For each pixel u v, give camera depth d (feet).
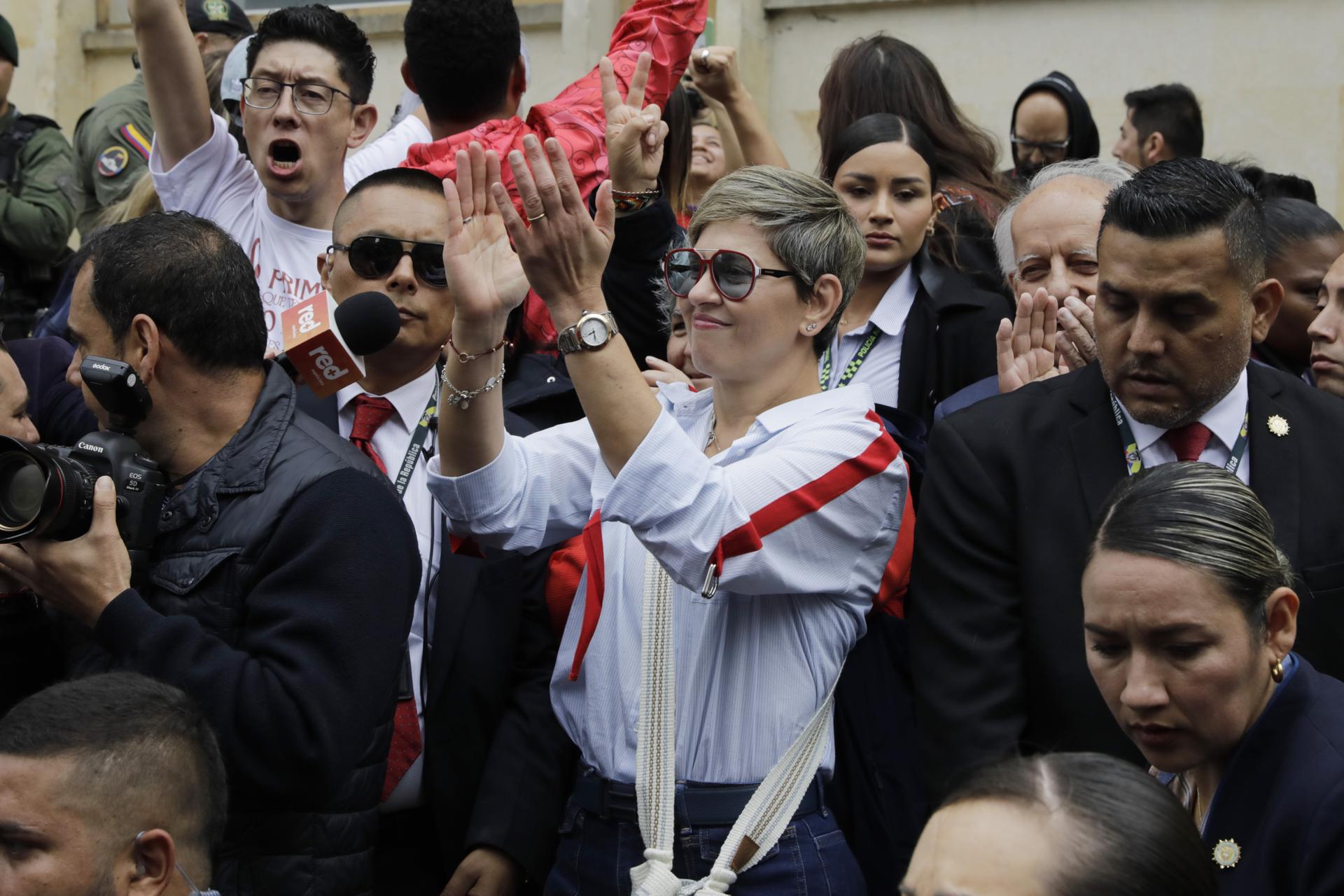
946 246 19.76
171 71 17.06
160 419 11.69
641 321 16.30
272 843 11.25
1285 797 9.04
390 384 14.28
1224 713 9.09
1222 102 27.27
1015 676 11.90
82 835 9.00
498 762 13.47
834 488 11.48
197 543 11.43
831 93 21.50
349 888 11.50
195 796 9.49
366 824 11.78
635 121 14.90
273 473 11.55
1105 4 27.91
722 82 20.25
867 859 12.25
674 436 10.75
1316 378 16.02
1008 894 6.70
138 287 11.52
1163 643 9.05
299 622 11.05
